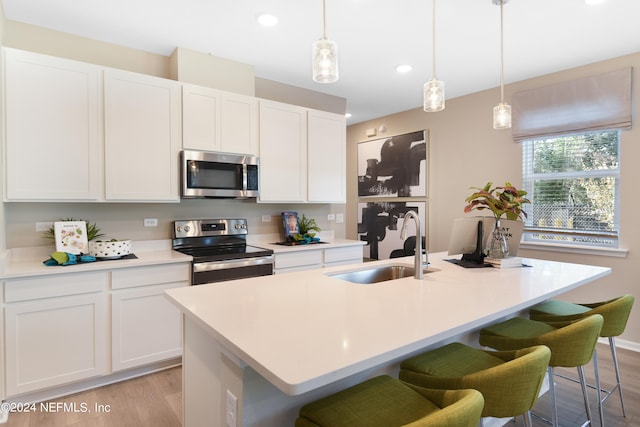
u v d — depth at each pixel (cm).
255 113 339
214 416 140
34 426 204
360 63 340
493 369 114
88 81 257
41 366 223
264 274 317
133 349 255
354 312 140
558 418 213
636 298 315
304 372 91
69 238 258
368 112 525
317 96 424
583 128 339
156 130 284
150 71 314
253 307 146
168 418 212
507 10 247
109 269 245
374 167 566
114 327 247
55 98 245
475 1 236
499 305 151
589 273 218
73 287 232
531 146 386
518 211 235
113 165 266
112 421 209
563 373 272
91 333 239
